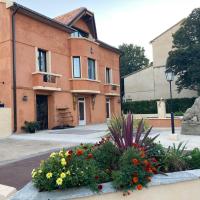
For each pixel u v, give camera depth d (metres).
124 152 4.71
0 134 15.67
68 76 22.23
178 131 15.82
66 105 21.70
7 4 17.30
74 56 22.61
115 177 4.30
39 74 18.44
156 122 19.41
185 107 32.34
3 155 9.88
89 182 4.25
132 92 38.94
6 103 17.19
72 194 4.04
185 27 32.09
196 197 4.60
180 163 5.19
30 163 8.37
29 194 4.11
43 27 19.84
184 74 31.66
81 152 4.62
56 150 10.43
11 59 17.22
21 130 17.45
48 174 4.14
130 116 5.41
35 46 19.03
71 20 22.97
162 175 4.64
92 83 23.41
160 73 37.09
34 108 18.64
